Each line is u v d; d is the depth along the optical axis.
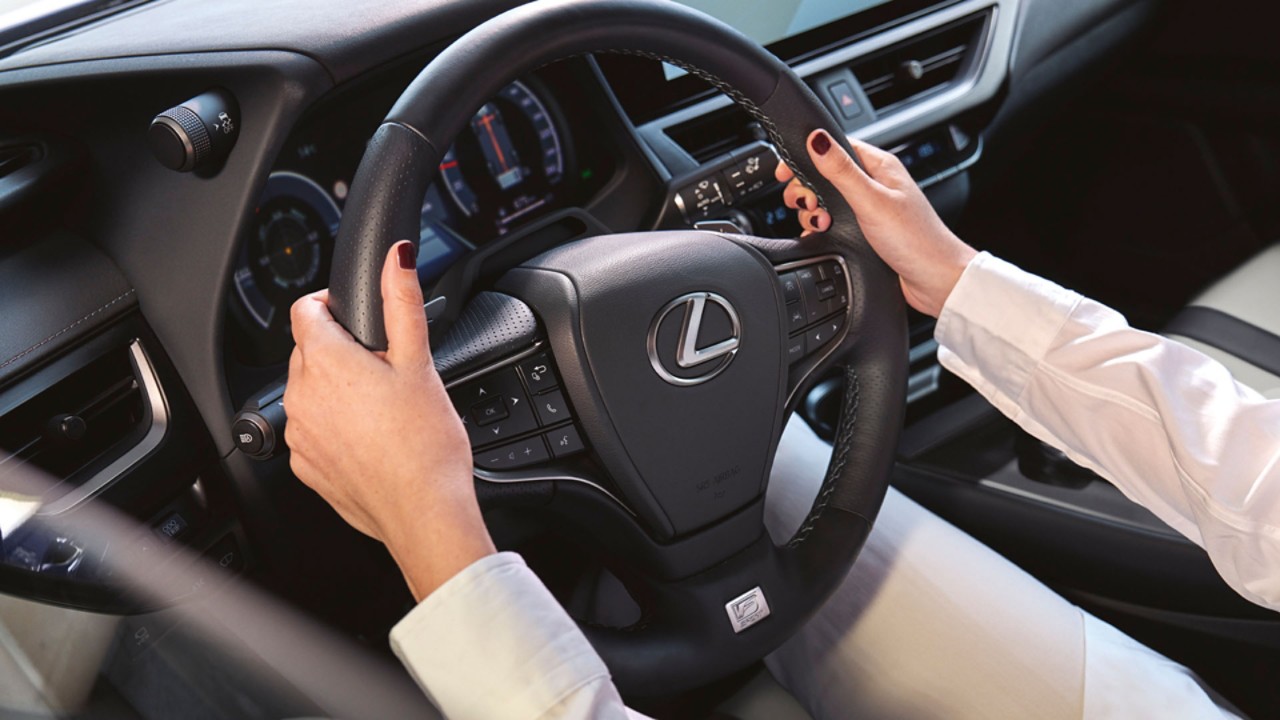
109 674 0.84
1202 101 1.59
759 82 0.73
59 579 0.79
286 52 0.82
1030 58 1.43
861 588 0.88
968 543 0.91
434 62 0.62
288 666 0.97
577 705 0.49
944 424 1.28
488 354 0.70
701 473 0.74
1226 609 1.00
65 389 0.80
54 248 0.83
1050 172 1.80
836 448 0.83
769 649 0.77
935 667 0.82
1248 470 0.62
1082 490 1.11
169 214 0.82
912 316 1.54
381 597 0.99
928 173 1.38
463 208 1.04
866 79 1.34
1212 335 1.20
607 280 0.71
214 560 0.88
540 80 1.04
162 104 0.82
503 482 0.71
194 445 0.85
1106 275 1.77
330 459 0.53
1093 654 0.80
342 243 0.58
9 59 0.96
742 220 1.13
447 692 0.50
